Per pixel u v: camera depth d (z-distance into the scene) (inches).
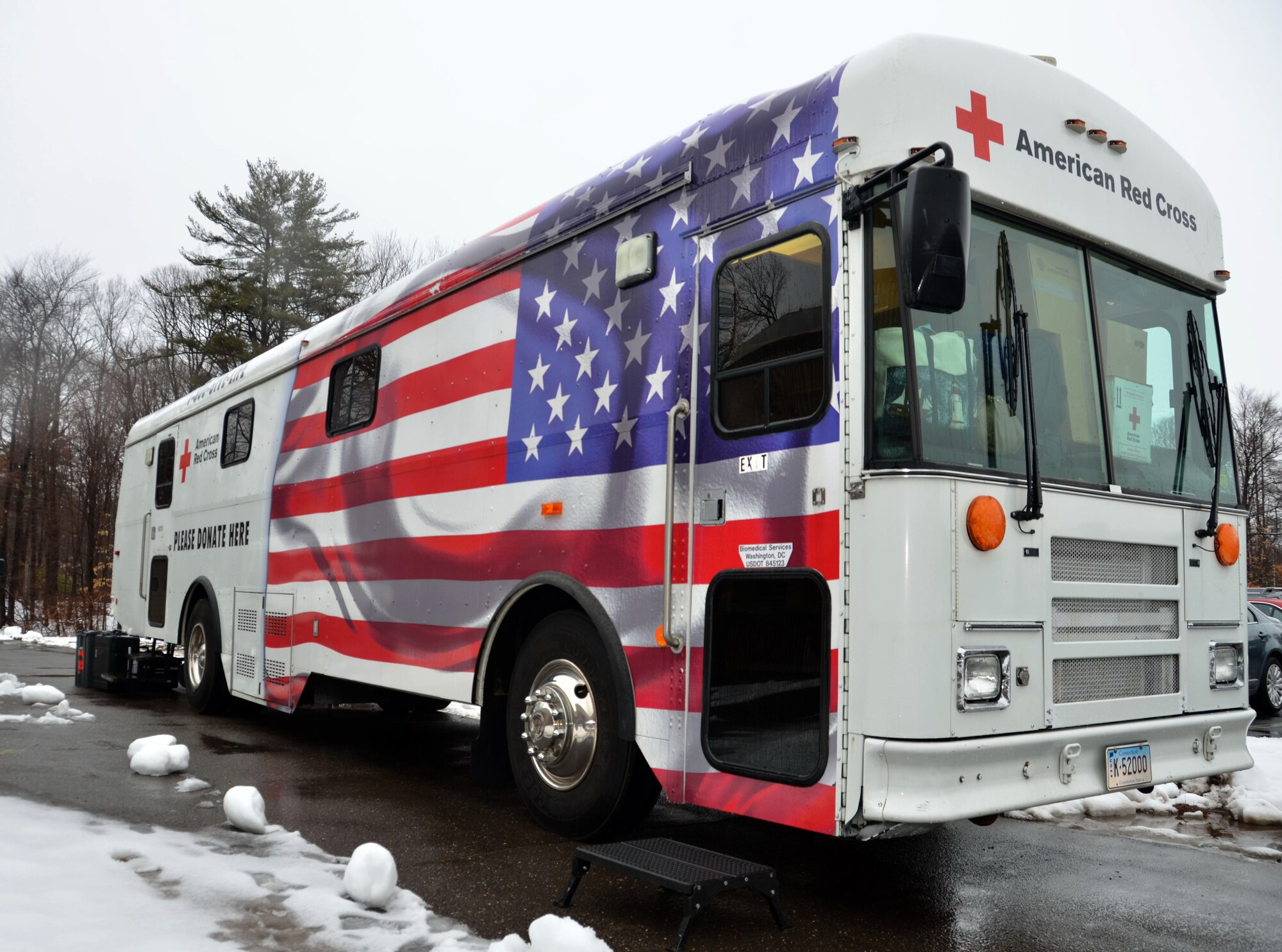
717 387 158.6
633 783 171.0
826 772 133.3
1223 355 187.3
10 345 1456.7
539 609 205.8
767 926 143.2
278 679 292.2
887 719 128.1
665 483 164.6
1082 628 147.7
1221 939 140.9
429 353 235.9
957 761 128.0
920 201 122.6
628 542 171.3
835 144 143.8
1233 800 220.5
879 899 157.1
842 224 141.3
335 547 267.1
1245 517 182.2
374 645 246.1
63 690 422.6
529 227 208.1
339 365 276.5
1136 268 171.8
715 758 149.8
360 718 362.0
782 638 142.4
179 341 1391.5
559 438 190.5
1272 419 1647.4
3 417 1443.2
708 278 163.6
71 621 1142.3
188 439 382.0
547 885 159.0
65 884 142.2
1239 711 173.6
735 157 161.6
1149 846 193.3
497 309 214.5
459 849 179.2
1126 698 153.3
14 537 1419.8
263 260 1429.6
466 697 209.3
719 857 143.4
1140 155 173.9
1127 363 166.2
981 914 150.9
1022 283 150.8
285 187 1445.6
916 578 129.0
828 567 136.6
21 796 203.0
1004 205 147.9
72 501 1462.8
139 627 422.3
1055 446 150.0
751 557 148.5
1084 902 157.2
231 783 231.8
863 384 136.3
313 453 284.4
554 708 184.9
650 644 164.4
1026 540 140.5
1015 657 137.3
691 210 168.9
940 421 135.0
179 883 148.9
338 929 133.5
